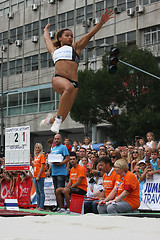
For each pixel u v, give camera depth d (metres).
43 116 40.44
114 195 8.91
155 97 23.98
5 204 9.88
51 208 13.38
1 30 46.66
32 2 43.69
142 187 11.29
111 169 9.49
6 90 44.84
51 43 7.34
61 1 40.75
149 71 24.25
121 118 24.06
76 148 15.58
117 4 35.91
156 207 10.94
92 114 25.50
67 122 37.69
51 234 2.69
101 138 35.56
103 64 25.86
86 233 2.75
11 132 11.18
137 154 11.98
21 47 44.00
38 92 41.47
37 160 11.62
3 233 2.75
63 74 6.83
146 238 2.51
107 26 36.38
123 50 25.47
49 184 13.47
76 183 10.34
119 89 24.61
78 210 9.57
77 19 39.25
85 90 25.28
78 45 7.05
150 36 33.59
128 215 6.99
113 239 2.46
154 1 33.34
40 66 41.88
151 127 22.73
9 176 13.16
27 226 3.24
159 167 10.87
